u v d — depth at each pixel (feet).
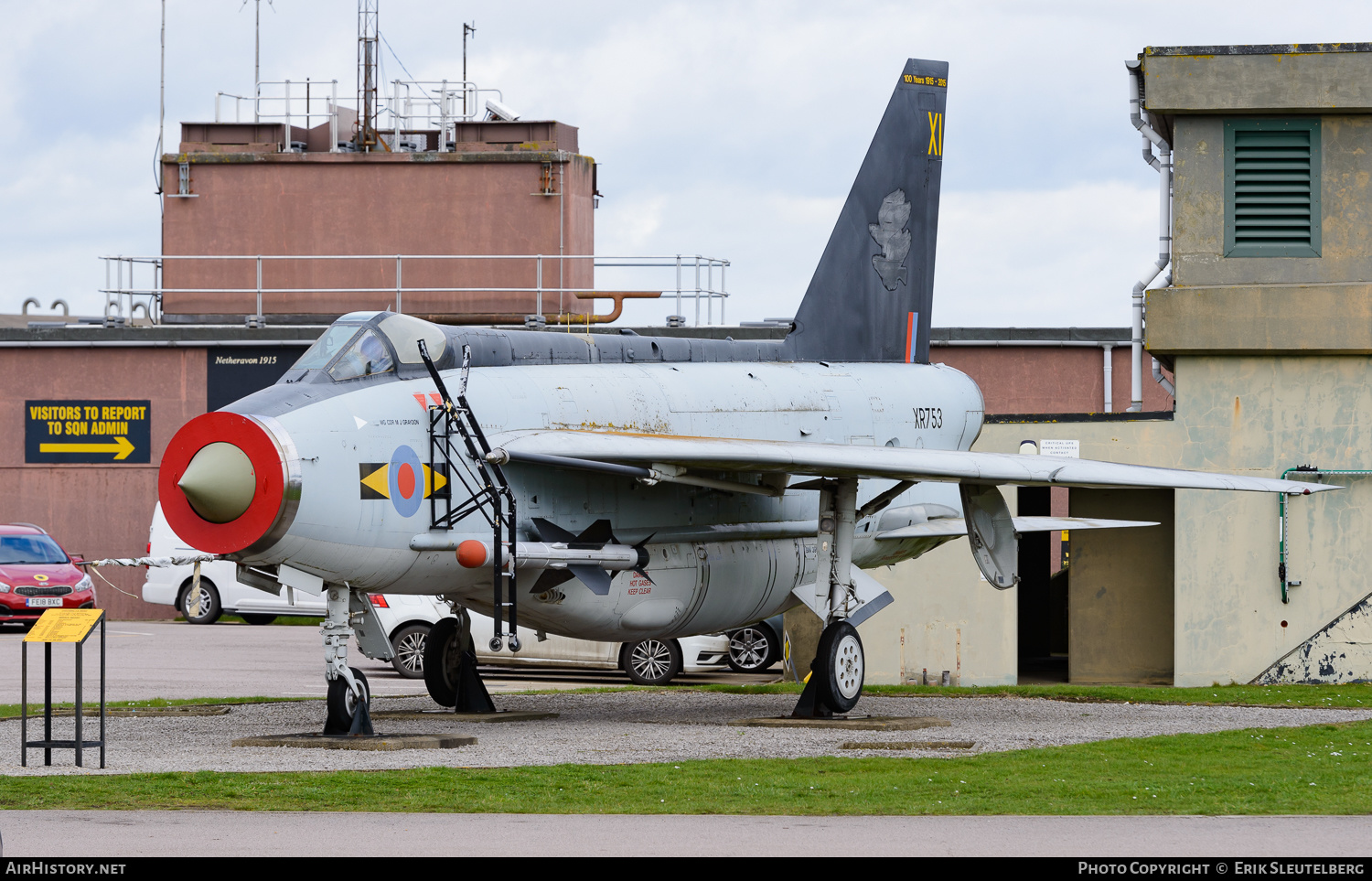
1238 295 252.83
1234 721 199.93
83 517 407.64
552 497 182.09
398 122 451.53
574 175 431.43
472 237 428.15
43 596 357.00
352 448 163.32
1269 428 255.09
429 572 172.76
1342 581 252.83
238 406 161.79
